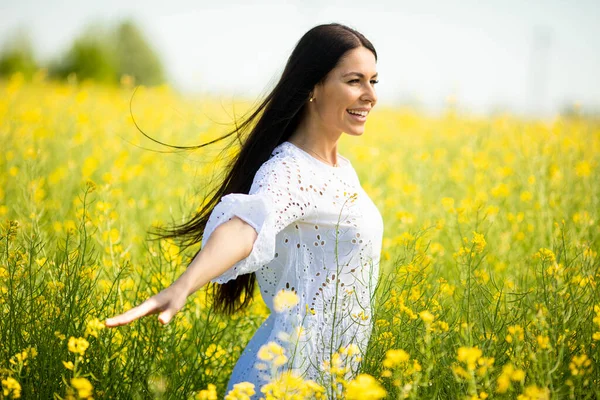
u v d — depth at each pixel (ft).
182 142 33.06
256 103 12.94
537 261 13.67
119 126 36.24
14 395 9.10
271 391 9.30
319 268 10.63
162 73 160.35
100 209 15.19
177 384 11.49
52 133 30.63
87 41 147.02
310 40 11.01
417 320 10.48
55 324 10.81
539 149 22.88
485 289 11.65
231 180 11.43
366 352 10.62
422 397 9.28
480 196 19.85
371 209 11.22
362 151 29.60
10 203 20.39
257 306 14.26
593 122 36.06
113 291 12.67
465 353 7.90
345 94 10.85
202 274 8.79
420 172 24.16
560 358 8.91
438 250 15.43
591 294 11.16
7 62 149.38
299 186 10.25
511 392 9.30
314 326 10.48
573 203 19.85
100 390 10.60
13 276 11.71
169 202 22.59
